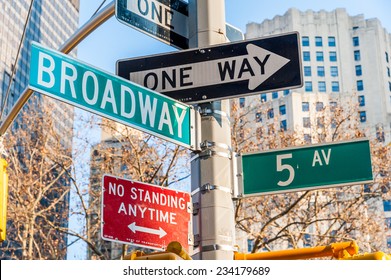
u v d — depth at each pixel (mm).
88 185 31078
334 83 148750
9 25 128375
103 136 35844
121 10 9141
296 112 127750
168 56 9414
